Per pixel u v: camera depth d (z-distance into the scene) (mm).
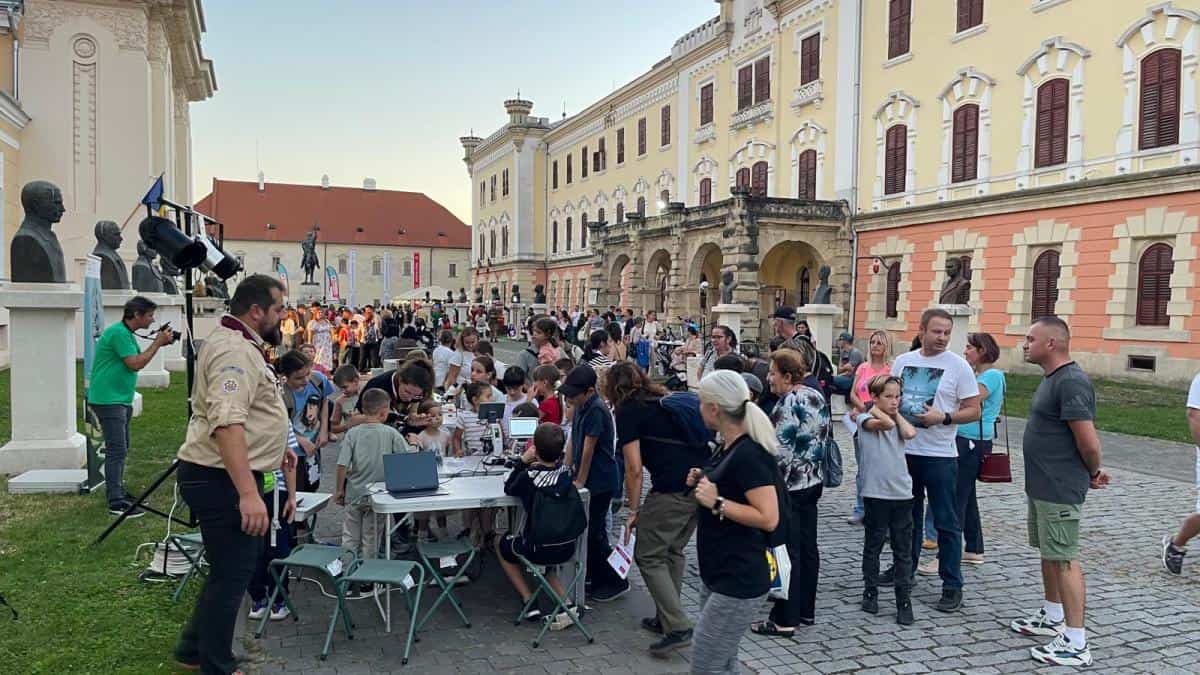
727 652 3934
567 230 55750
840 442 13125
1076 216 21875
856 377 8469
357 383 8633
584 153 52781
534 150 59500
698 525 4086
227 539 4199
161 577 5992
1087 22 21406
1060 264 22344
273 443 4273
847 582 6609
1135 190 20141
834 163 30750
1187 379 19125
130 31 24594
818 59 31516
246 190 77875
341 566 5320
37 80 23922
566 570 5824
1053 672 4984
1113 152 20844
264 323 4395
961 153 25391
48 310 9141
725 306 20625
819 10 31312
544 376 7629
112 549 6625
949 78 25672
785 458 5504
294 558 5277
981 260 24750
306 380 6973
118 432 7672
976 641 5449
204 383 4133
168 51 27328
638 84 44844
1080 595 5109
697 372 18109
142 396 14180
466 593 6238
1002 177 23953
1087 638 5504
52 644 4910
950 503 5961
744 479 3863
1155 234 19891
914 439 6016
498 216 63656
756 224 28969
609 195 49281
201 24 29766
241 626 5000
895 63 27766
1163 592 6395
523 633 5480
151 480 8820
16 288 9016
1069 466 5156
